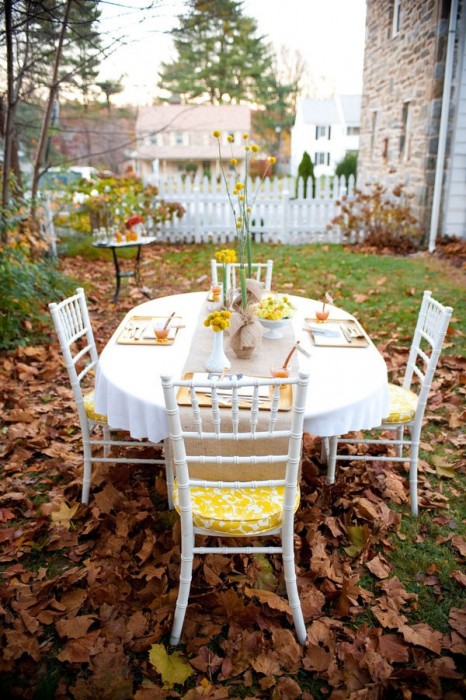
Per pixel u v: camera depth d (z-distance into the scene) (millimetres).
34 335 5012
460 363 4359
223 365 2322
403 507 2789
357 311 5664
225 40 25234
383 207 8883
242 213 2539
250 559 2412
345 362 2506
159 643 2029
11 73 5035
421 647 2006
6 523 2650
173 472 2602
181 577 1978
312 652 1959
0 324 4676
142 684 1862
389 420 2641
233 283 3795
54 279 5758
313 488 2881
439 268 7242
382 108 10133
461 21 7379
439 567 2387
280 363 2453
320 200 9734
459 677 1877
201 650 1970
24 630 2045
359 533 2547
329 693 1846
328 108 33688
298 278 7020
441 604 2195
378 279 6867
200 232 9922
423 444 3285
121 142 17688
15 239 5312
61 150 17500
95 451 3217
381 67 10062
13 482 2938
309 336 2820
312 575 2299
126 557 2391
